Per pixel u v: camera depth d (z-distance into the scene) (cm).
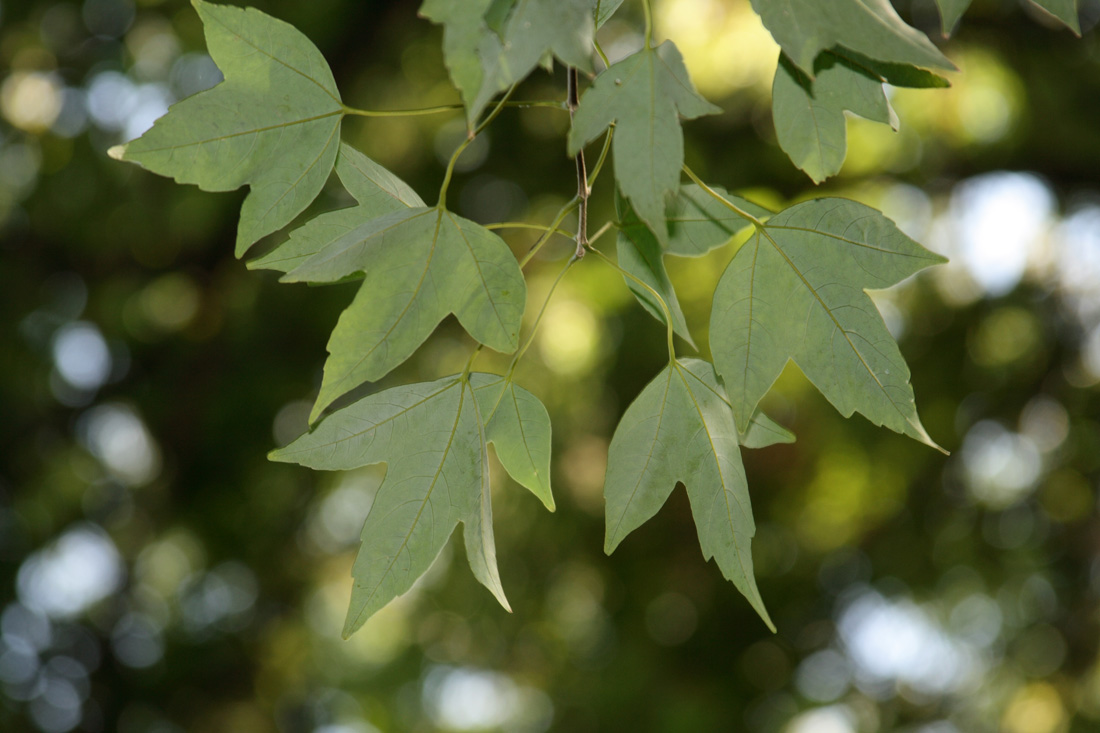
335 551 815
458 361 673
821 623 713
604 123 94
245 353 721
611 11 115
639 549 695
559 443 664
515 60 90
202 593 758
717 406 127
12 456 732
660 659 683
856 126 621
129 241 727
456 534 777
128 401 734
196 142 114
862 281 118
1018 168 658
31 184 723
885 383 118
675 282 570
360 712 841
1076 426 693
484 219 707
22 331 734
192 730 739
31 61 702
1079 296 696
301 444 120
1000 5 612
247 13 116
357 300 106
